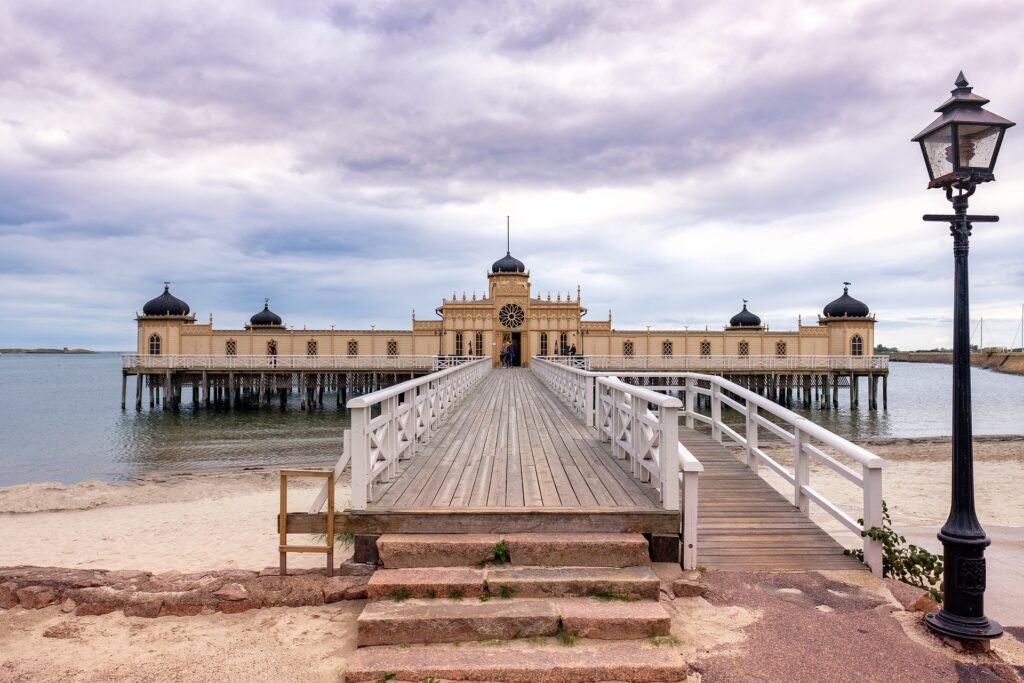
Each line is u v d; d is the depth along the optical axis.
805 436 8.15
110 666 5.21
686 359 47.38
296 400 53.38
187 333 49.56
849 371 46.12
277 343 50.28
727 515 7.86
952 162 5.31
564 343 50.59
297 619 5.94
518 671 4.66
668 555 6.38
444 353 50.66
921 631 5.30
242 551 11.30
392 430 7.93
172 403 44.81
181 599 6.16
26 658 5.40
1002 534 11.24
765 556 6.78
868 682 4.59
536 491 7.26
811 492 7.78
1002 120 5.16
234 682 4.89
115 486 18.17
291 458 24.58
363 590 6.23
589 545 5.95
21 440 30.12
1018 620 6.15
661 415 6.59
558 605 5.38
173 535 12.60
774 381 47.25
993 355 130.75
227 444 28.31
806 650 5.00
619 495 7.07
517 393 21.89
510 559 5.99
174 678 4.98
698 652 4.98
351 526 6.44
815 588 6.09
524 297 50.59
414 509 6.40
